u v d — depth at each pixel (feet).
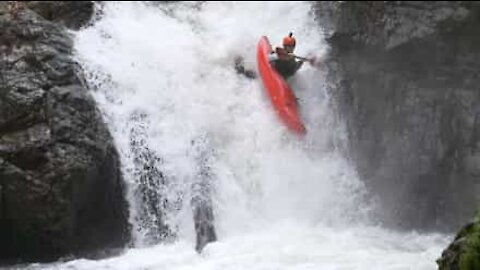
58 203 77.66
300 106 98.99
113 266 72.54
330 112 99.50
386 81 99.19
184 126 92.84
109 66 93.09
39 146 78.28
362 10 106.11
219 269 69.26
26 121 80.07
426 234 87.15
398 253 75.00
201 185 88.79
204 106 96.73
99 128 84.02
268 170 92.79
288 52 100.99
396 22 101.65
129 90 92.58
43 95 81.56
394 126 96.58
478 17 96.53
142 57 98.12
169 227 85.20
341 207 91.66
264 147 94.53
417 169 93.71
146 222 84.99
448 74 96.32
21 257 80.02
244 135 95.35
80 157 79.61
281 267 68.90
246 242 79.15
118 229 84.02
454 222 90.02
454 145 92.02
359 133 97.96
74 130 81.10
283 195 91.30
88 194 81.30
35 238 79.00
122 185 85.10
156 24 107.76
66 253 79.77
